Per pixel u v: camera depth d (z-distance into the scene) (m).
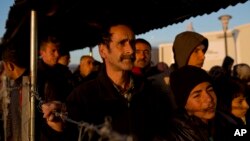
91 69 4.88
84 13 2.68
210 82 2.30
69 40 4.13
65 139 2.12
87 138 1.86
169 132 2.22
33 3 2.29
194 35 2.83
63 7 2.41
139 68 3.20
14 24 2.83
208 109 2.23
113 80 2.23
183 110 2.29
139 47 3.27
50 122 2.10
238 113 2.95
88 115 2.14
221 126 2.57
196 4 2.85
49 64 3.20
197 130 2.19
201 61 2.83
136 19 3.05
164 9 2.90
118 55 2.16
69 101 2.22
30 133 2.31
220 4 2.88
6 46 3.19
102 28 2.52
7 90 3.16
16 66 2.95
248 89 3.29
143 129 2.18
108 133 1.24
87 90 2.21
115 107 2.16
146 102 2.28
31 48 2.41
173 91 2.37
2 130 3.61
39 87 2.61
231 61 7.49
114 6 2.63
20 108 2.81
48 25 3.02
